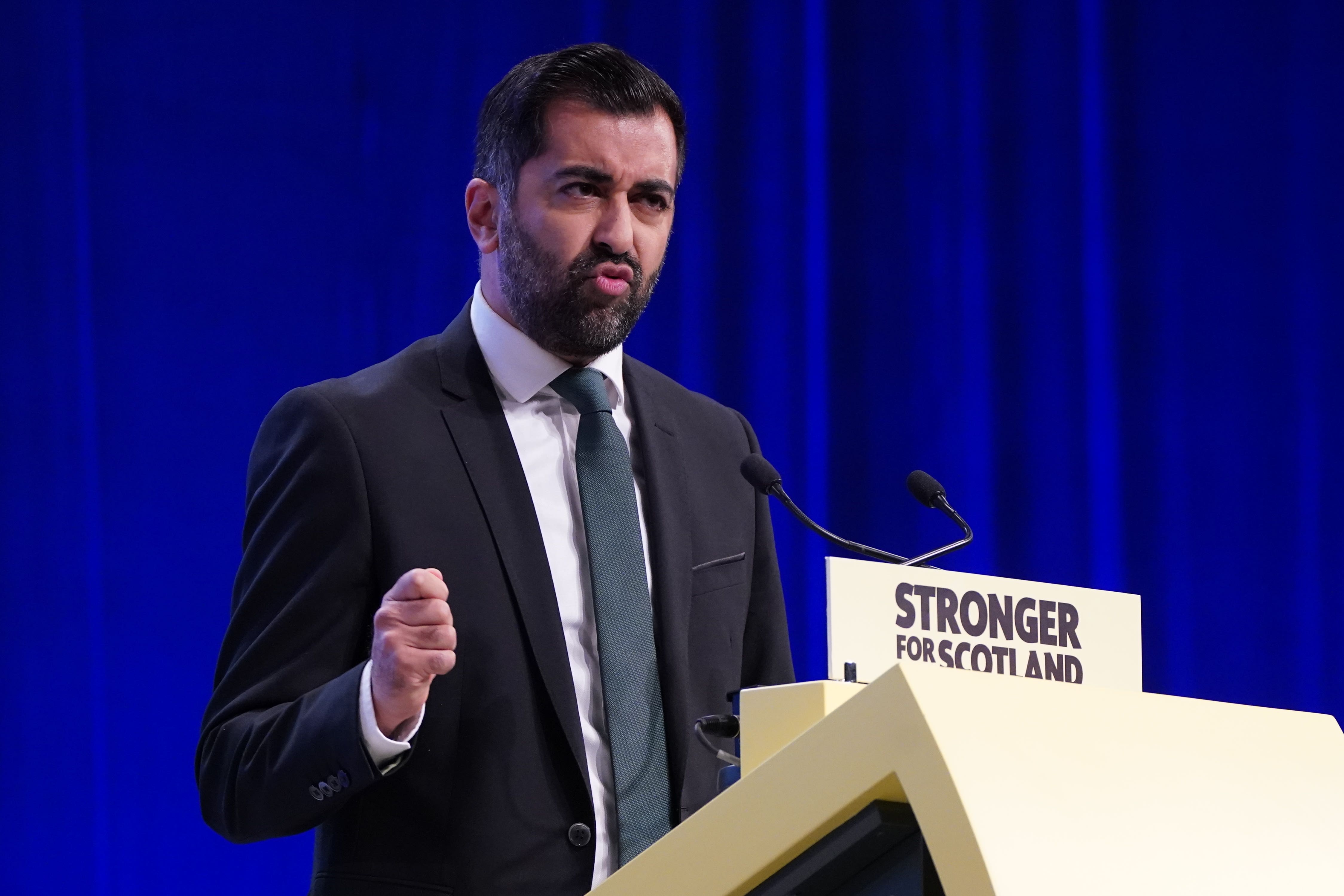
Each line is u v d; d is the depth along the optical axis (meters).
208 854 11.56
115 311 11.83
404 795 5.60
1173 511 13.74
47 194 11.81
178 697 11.63
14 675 11.41
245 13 12.32
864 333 13.77
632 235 6.26
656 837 5.78
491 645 5.77
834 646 4.30
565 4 13.12
